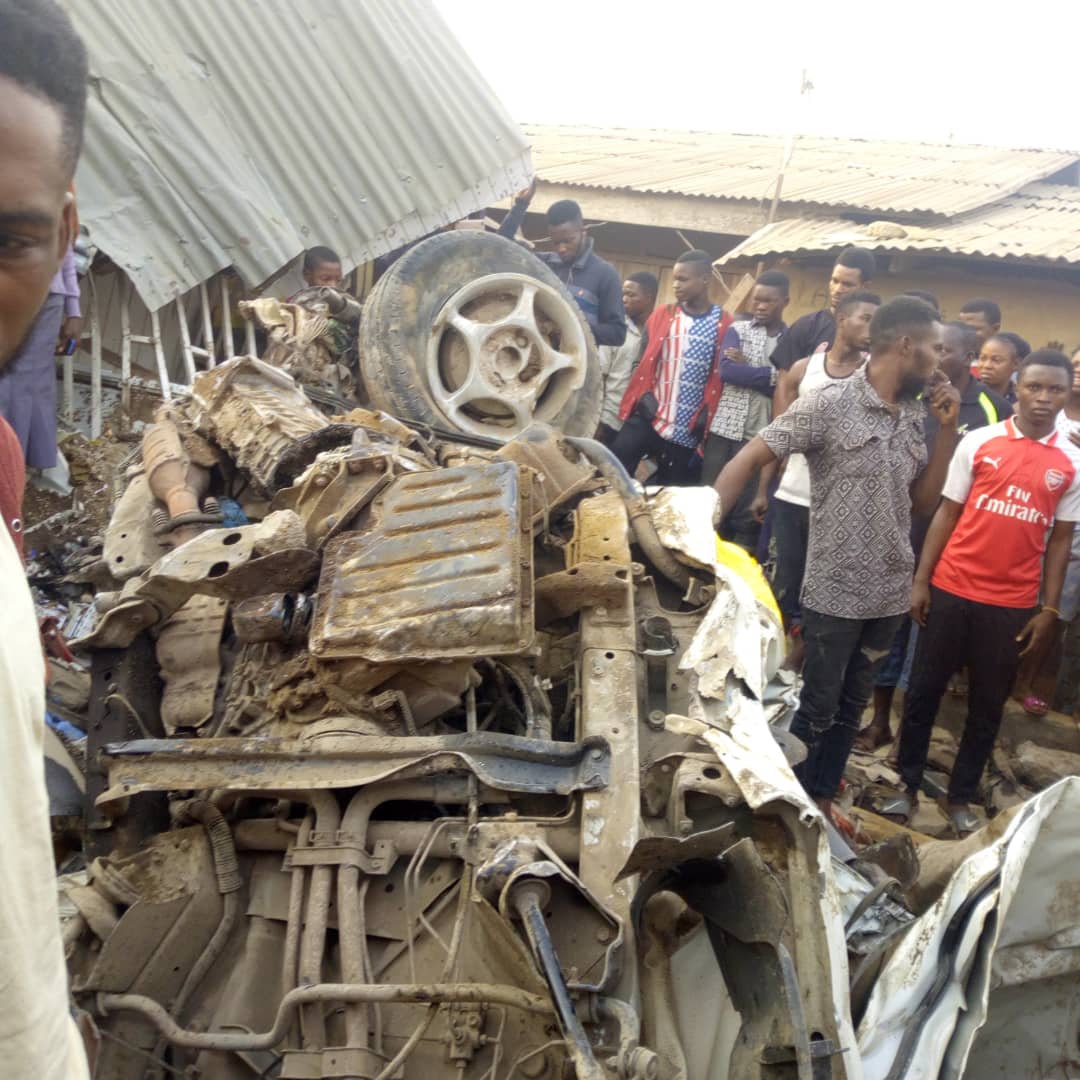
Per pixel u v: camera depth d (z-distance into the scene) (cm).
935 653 466
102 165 579
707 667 281
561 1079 210
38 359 409
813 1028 210
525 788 243
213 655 302
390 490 292
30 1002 83
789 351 595
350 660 258
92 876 242
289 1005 213
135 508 394
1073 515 459
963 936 220
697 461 661
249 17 616
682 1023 222
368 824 244
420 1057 222
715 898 202
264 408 392
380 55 654
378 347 523
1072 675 569
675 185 1171
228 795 249
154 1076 223
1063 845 230
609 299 680
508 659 284
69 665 346
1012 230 949
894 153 1403
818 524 402
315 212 652
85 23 568
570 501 356
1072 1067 255
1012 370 582
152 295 595
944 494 470
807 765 440
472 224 738
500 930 210
